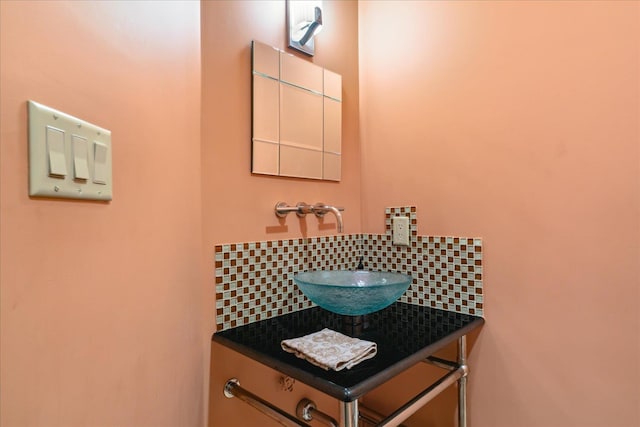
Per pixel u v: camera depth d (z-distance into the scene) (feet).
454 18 3.70
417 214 4.00
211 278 3.04
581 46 2.91
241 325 3.26
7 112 1.21
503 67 3.35
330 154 4.20
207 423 2.96
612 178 2.76
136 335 1.92
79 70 1.55
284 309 3.63
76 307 1.50
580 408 2.93
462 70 3.63
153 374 2.08
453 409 3.70
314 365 2.39
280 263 3.61
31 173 1.29
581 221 2.91
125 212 1.85
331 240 4.18
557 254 3.04
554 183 3.05
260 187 3.48
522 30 3.23
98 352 1.62
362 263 4.54
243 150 3.33
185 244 2.57
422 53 3.97
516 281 3.28
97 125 1.65
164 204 2.26
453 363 3.43
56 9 1.43
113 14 1.79
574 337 2.96
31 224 1.30
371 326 3.27
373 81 4.45
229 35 3.23
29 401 1.27
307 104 3.95
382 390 4.31
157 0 2.22
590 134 2.86
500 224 3.37
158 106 2.21
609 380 2.80
